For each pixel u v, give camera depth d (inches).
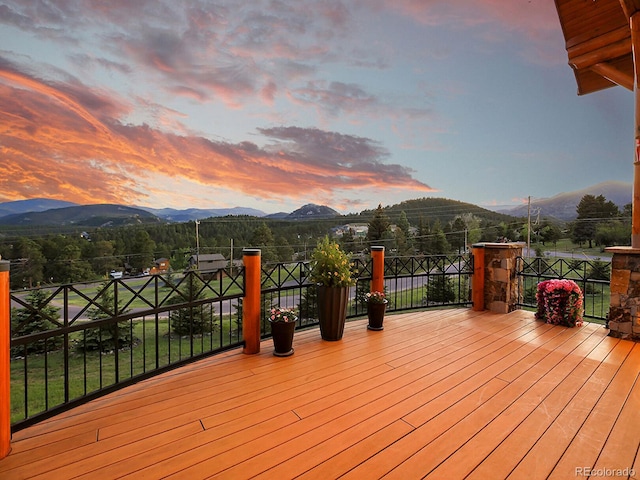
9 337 75.5
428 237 1391.5
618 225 1026.1
